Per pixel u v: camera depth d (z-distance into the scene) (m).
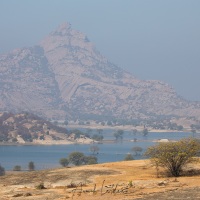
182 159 66.81
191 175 66.25
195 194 47.09
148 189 53.25
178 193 48.31
